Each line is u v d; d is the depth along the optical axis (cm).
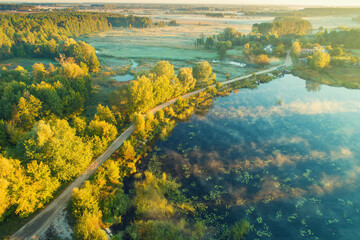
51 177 3884
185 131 6781
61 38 18725
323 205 4269
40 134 3784
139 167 5197
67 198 4047
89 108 7875
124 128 6481
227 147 6025
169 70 8712
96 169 4797
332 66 12106
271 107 8238
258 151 5850
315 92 9506
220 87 9719
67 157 4091
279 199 4412
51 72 9506
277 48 15288
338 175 5003
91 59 12088
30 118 5869
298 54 14888
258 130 6800
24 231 3425
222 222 3925
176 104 8112
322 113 7694
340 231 3781
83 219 3319
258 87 10231
